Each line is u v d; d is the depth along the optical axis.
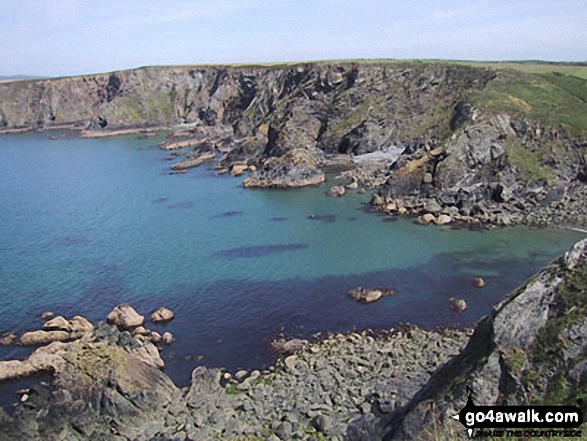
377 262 77.44
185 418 43.31
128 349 51.38
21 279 76.06
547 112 120.75
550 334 26.59
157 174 151.50
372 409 42.34
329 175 136.50
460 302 62.38
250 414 43.44
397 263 76.81
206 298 67.56
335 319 60.91
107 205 117.69
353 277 72.38
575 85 143.00
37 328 61.56
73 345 47.38
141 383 45.09
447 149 110.81
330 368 50.19
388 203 105.31
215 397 46.16
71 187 139.12
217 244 87.81
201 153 176.38
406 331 57.53
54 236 96.12
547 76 147.12
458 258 77.94
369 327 58.78
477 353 28.83
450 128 137.38
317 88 175.62
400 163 125.50
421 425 26.81
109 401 42.88
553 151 111.88
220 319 62.00
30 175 159.25
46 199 126.38
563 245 81.62
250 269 76.44
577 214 95.75
